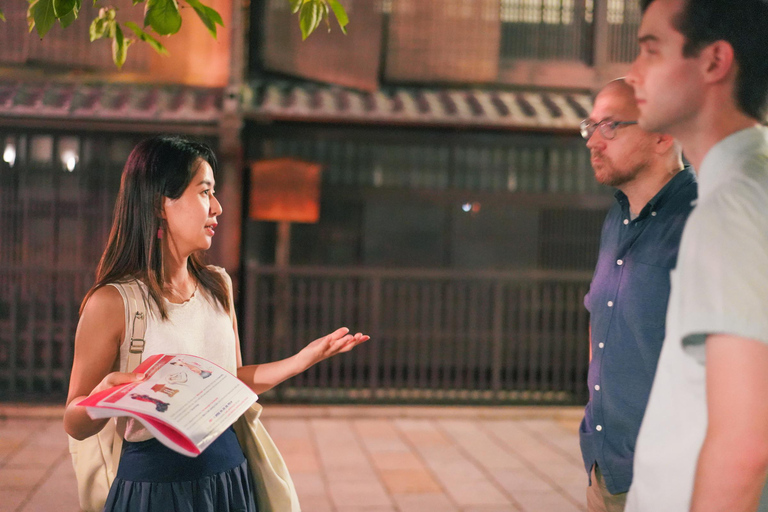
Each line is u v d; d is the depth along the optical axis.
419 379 8.09
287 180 7.23
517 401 7.58
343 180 8.16
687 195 2.03
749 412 1.11
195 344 2.05
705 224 1.20
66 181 7.53
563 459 5.83
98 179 7.56
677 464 1.25
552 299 8.48
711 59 1.24
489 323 8.45
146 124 7.07
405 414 7.11
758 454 1.10
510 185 8.34
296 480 5.16
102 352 1.92
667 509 1.25
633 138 2.04
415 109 7.61
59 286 7.52
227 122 7.00
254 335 7.53
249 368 2.27
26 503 4.49
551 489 5.08
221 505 1.97
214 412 1.75
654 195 2.10
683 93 1.27
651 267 2.03
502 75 8.39
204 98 7.48
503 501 4.83
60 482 4.90
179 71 7.72
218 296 2.21
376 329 7.48
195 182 2.02
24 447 5.70
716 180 1.26
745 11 1.23
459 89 8.41
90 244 7.58
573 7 8.53
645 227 2.08
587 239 8.45
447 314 7.70
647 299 2.02
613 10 8.50
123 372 1.95
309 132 7.83
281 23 7.84
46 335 7.11
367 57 8.09
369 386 7.90
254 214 7.28
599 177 2.13
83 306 1.95
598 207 8.39
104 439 1.97
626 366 2.07
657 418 1.30
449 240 8.41
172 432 1.65
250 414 2.13
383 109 7.53
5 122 6.86
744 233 1.17
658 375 1.31
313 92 7.93
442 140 8.06
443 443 6.24
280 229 7.55
